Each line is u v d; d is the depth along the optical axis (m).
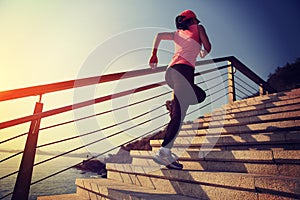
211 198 1.10
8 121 1.11
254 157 1.22
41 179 1.33
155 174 1.46
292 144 1.45
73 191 2.03
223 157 1.37
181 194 1.26
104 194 1.49
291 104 2.33
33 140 1.23
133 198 1.20
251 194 0.96
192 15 1.49
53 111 1.26
